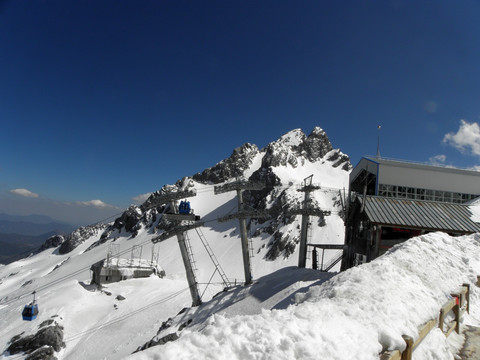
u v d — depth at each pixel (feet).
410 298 28.99
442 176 133.49
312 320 21.63
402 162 133.08
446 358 26.30
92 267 230.07
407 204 109.91
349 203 134.82
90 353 134.41
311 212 142.82
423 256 43.45
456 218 102.37
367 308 25.05
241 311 103.40
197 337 18.70
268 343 18.01
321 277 108.27
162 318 156.56
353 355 18.26
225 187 148.66
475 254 52.75
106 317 169.99
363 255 108.88
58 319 159.63
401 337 21.97
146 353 16.92
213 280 444.55
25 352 134.72
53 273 581.53
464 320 37.88
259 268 479.41
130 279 231.91
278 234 536.01
